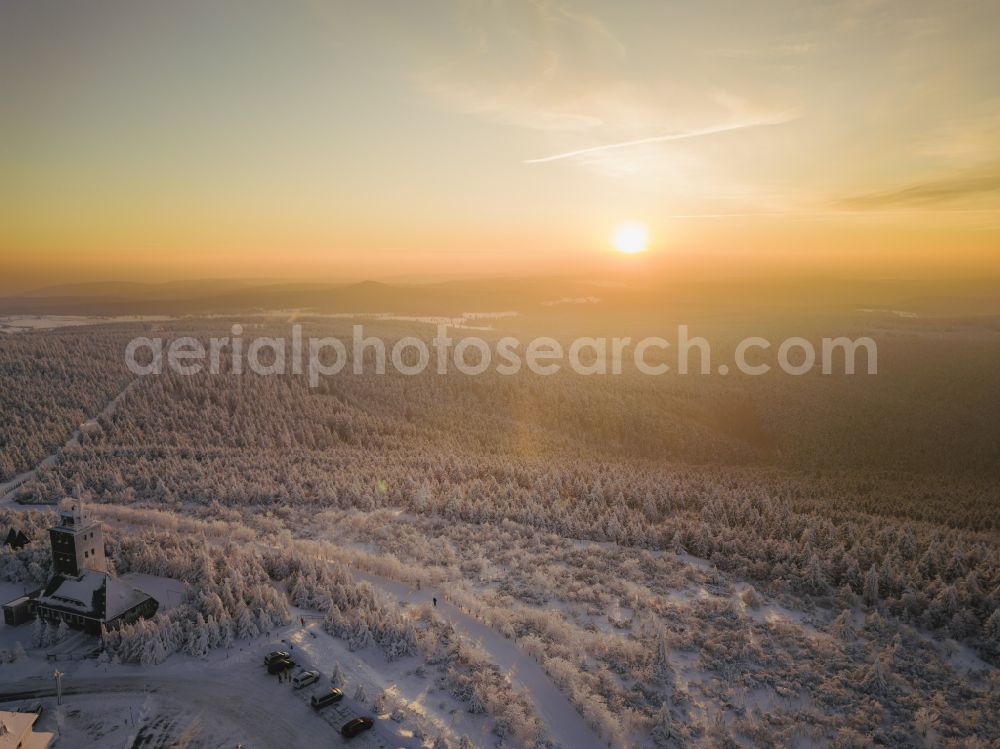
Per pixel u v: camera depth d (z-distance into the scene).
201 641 62.88
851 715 58.56
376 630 67.44
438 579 84.00
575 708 58.59
